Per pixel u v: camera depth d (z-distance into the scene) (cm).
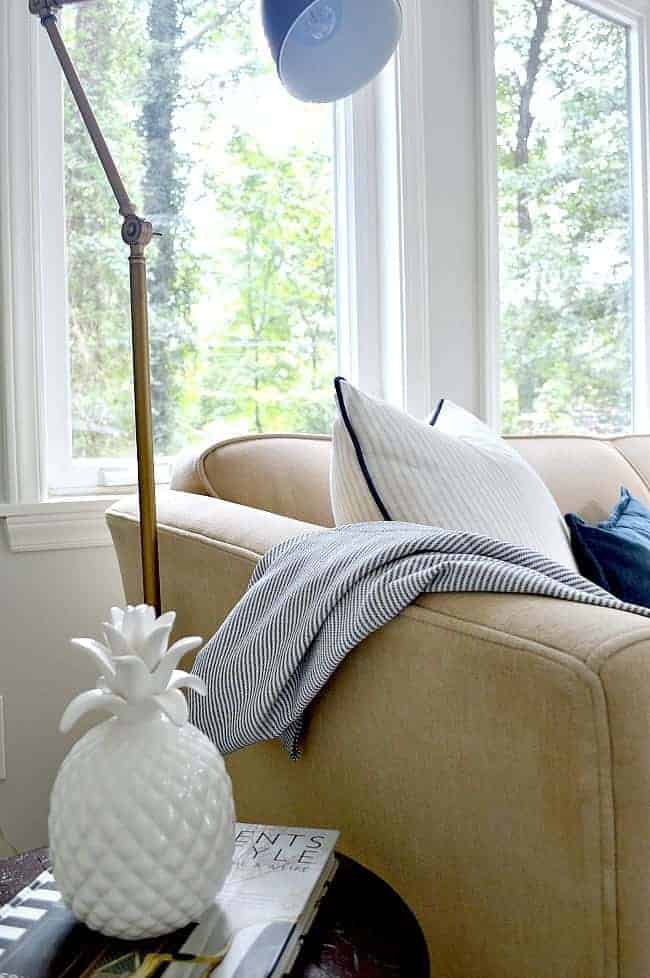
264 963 69
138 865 69
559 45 253
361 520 121
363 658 96
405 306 211
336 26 141
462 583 90
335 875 87
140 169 188
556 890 79
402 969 72
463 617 86
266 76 204
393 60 209
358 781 99
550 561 99
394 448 122
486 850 85
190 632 131
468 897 87
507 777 81
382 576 94
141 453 133
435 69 216
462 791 86
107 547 175
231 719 104
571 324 257
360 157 214
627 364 275
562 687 75
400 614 91
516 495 132
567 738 75
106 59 184
